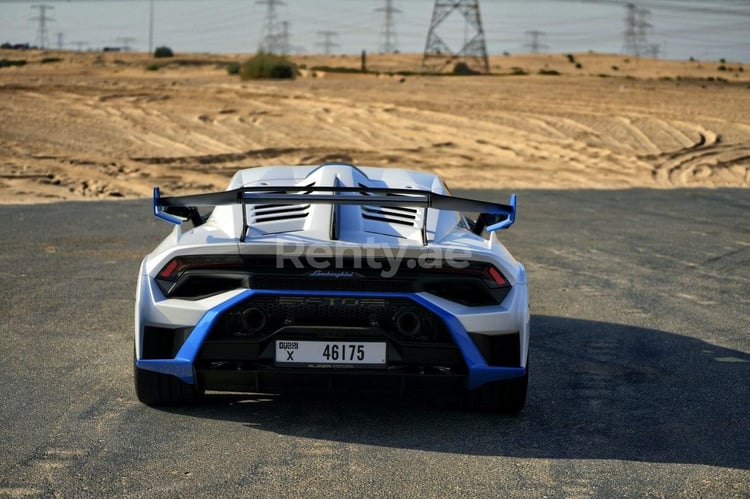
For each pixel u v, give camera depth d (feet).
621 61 545.44
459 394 16.02
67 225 38.11
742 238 41.83
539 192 59.16
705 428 15.89
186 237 15.71
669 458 14.26
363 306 14.71
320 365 14.67
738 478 13.44
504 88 158.71
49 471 12.74
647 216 48.44
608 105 126.21
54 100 108.78
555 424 15.88
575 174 73.72
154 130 88.74
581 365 20.12
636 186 68.13
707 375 19.58
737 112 119.65
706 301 27.89
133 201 48.01
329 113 108.27
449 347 14.84
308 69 286.05
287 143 85.05
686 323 24.77
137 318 15.05
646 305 26.89
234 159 72.74
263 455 13.74
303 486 12.54
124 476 12.66
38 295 24.95
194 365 14.76
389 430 15.23
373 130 96.07
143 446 13.93
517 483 12.98
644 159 82.53
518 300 15.37
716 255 36.88
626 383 18.78
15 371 17.83
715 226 45.55
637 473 13.53
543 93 147.13
